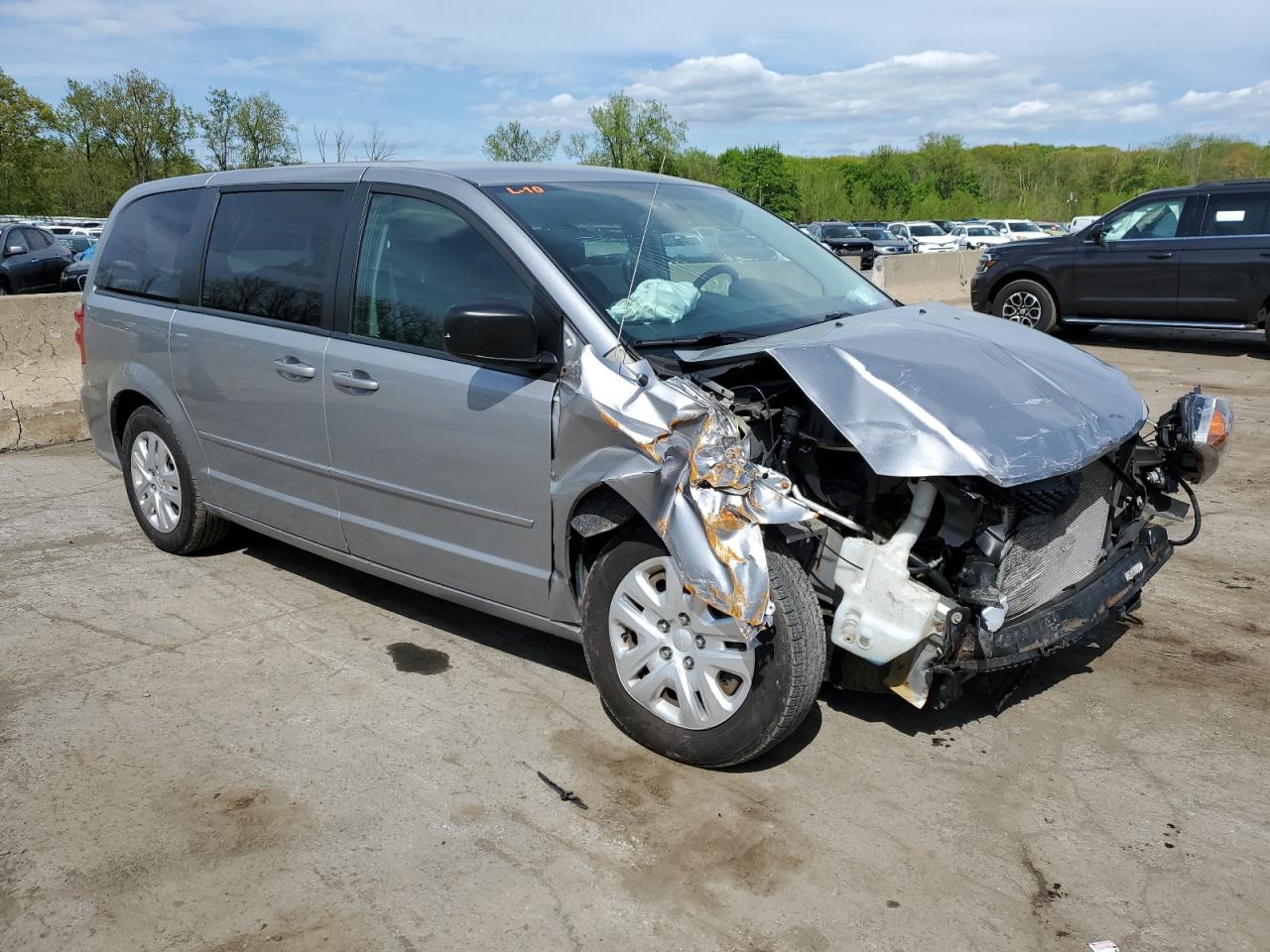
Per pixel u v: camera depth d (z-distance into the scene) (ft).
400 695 12.69
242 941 8.57
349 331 13.37
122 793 10.64
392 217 13.20
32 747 11.54
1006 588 10.44
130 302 17.01
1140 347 40.68
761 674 10.16
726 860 9.54
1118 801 10.46
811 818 10.16
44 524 19.47
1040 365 11.65
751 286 13.20
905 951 8.41
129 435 17.65
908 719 12.08
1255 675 13.19
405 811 10.32
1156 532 12.75
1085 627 11.12
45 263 60.85
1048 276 40.57
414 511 12.95
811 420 10.71
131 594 15.93
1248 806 10.38
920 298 57.31
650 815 10.23
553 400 11.18
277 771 11.05
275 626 14.75
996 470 9.50
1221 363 36.42
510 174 13.39
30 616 15.12
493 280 11.95
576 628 11.89
